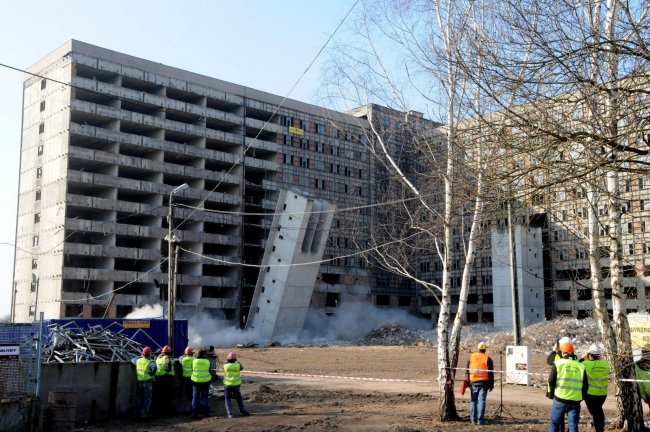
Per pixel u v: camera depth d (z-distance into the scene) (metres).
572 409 12.78
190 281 82.56
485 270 93.75
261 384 30.59
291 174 96.00
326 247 96.38
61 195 75.19
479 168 11.39
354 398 25.19
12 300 82.12
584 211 16.61
